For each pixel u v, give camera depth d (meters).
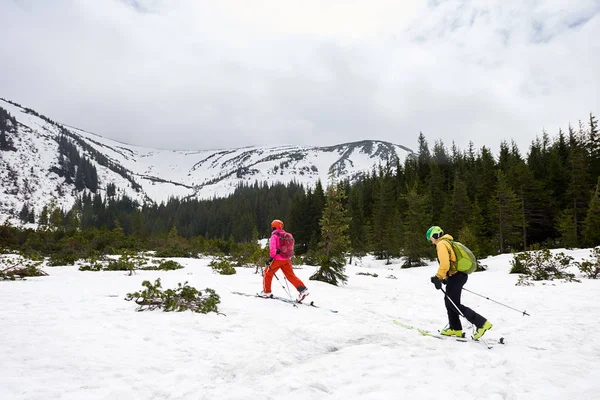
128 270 15.10
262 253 14.44
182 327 4.80
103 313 5.33
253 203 113.69
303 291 7.08
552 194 43.53
